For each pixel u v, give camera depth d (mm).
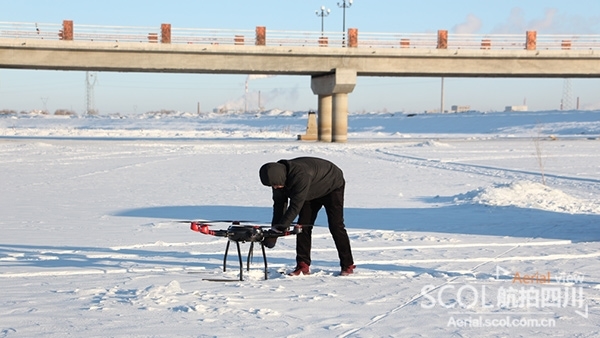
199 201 19203
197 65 53594
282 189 9258
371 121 111125
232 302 7562
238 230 8945
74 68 52906
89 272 9383
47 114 153000
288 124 109625
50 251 11305
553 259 10922
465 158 38719
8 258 10555
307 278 9156
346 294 8102
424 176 27812
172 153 42250
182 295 7875
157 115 138375
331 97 60406
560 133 84000
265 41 54438
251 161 35812
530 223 15078
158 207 17891
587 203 18391
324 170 9188
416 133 94000
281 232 8914
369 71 56750
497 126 96562
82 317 6805
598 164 34281
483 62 57656
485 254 11344
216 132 83062
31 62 50938
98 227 14344
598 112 100312
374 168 31766
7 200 19344
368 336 6270
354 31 55938
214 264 10195
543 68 58156
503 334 6352
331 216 9352
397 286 8594
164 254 11141
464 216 16359
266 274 9055
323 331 6418
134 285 8492
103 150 44344
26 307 7238
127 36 51781
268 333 6316
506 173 29312
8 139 58750
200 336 6172
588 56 57812
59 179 25859
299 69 55781
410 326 6633
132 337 6121
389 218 16078
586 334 6363
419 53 56469
